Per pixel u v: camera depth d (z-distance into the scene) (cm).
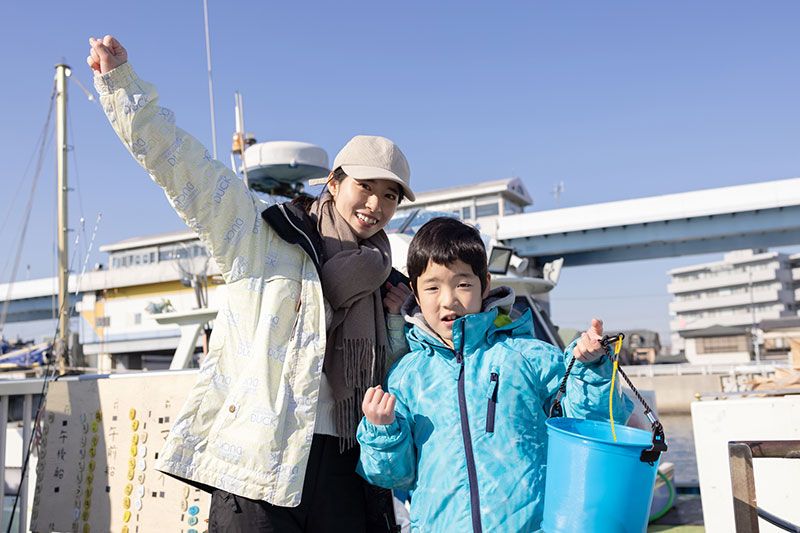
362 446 185
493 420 181
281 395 188
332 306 205
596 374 170
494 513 171
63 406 316
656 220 2958
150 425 293
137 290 3359
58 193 1450
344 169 208
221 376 194
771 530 257
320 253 206
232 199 200
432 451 185
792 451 158
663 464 439
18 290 4247
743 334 5447
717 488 271
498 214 3725
